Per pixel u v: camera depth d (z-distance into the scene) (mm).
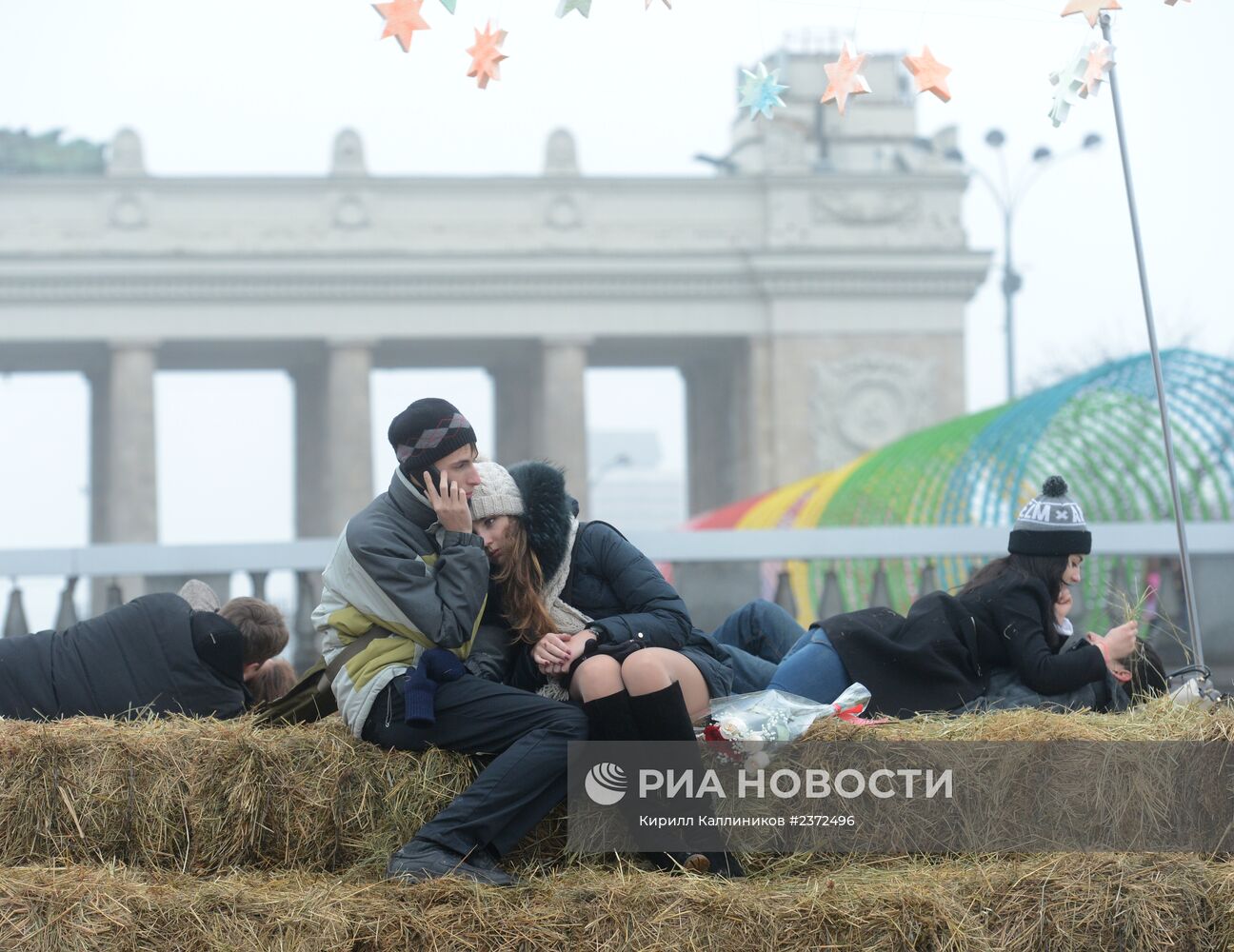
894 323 135000
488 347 138875
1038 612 11453
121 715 11086
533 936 8453
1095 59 10875
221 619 11414
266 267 128000
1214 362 35312
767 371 134000
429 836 9141
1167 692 11312
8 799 9328
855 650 11125
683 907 8523
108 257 126000
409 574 9594
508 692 9547
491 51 10375
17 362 136875
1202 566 29797
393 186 133375
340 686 9742
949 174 135500
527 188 134250
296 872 9266
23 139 151000
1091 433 38188
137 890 8711
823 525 43875
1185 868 9000
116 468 127125
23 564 29344
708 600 31266
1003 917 8727
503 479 10312
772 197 134750
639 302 133375
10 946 8500
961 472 40562
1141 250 12922
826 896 8617
